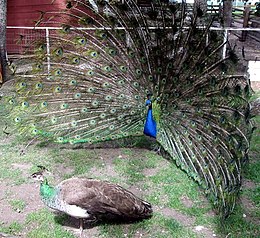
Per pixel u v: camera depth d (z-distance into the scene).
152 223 2.23
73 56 3.07
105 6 3.22
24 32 6.28
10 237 2.09
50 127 2.95
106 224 2.22
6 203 2.42
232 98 2.78
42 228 2.18
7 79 4.41
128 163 2.98
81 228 2.13
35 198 2.48
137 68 3.05
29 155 3.06
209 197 2.32
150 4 3.18
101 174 2.80
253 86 4.93
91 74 3.05
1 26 4.60
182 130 2.74
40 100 3.01
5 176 2.73
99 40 3.13
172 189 2.60
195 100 2.84
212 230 2.20
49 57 3.06
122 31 3.15
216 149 2.52
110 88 3.04
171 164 2.98
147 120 2.87
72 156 3.07
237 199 2.39
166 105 2.84
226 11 6.72
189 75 2.95
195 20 3.10
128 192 2.17
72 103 3.00
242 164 2.45
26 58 3.18
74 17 3.40
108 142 3.33
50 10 6.53
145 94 2.99
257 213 2.36
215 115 2.71
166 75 2.96
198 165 2.50
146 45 3.09
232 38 7.98
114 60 3.09
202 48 3.00
